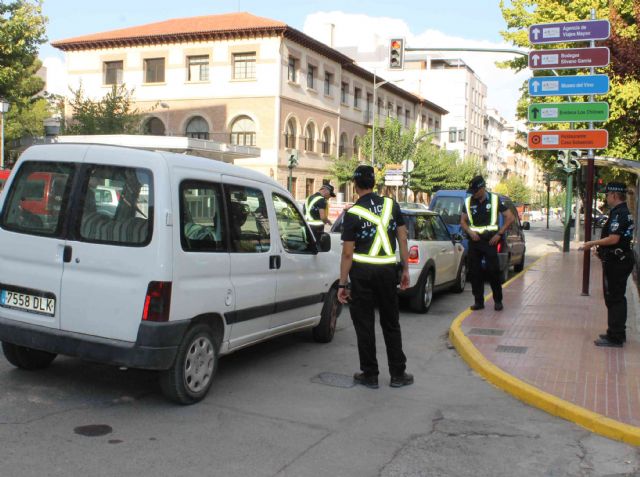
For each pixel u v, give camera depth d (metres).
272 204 6.49
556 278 14.45
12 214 5.43
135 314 4.88
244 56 37.53
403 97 58.72
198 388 5.31
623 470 4.23
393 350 6.08
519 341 7.72
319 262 7.35
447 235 11.55
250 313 5.93
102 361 4.94
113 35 39.81
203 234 5.34
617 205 7.43
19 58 24.84
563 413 5.26
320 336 7.73
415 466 4.19
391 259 5.98
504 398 5.80
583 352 7.18
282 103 37.38
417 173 46.44
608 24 10.34
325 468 4.09
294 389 5.86
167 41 38.38
